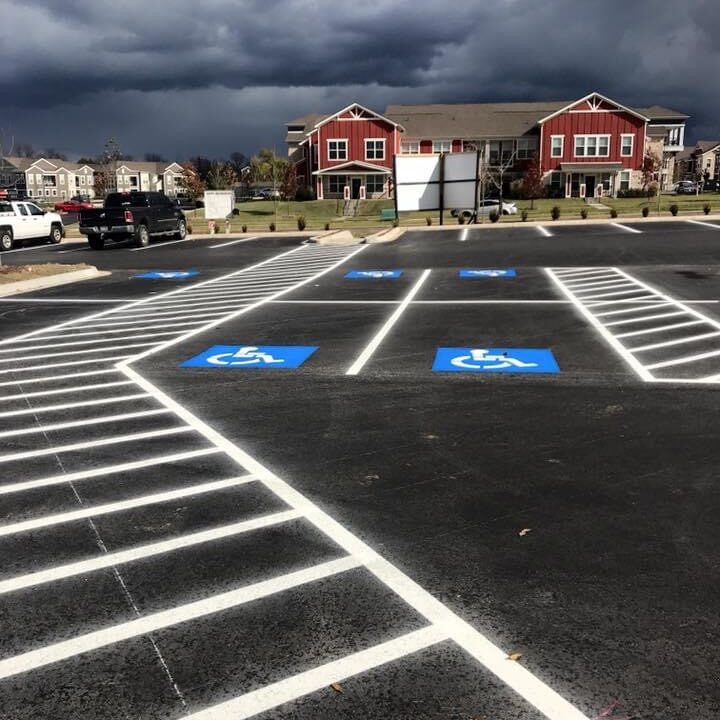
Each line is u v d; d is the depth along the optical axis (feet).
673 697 9.77
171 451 20.03
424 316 41.01
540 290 49.49
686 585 12.59
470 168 113.39
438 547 14.17
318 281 57.82
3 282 57.11
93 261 79.56
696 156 457.68
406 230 110.22
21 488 17.65
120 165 423.23
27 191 412.57
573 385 25.99
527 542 14.29
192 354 32.94
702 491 16.58
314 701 9.86
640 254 68.18
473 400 24.34
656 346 32.07
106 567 13.67
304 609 12.08
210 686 10.21
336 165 206.18
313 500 16.55
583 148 200.13
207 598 12.51
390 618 11.76
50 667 10.74
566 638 11.12
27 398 26.17
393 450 19.71
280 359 31.35
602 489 16.81
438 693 9.95
